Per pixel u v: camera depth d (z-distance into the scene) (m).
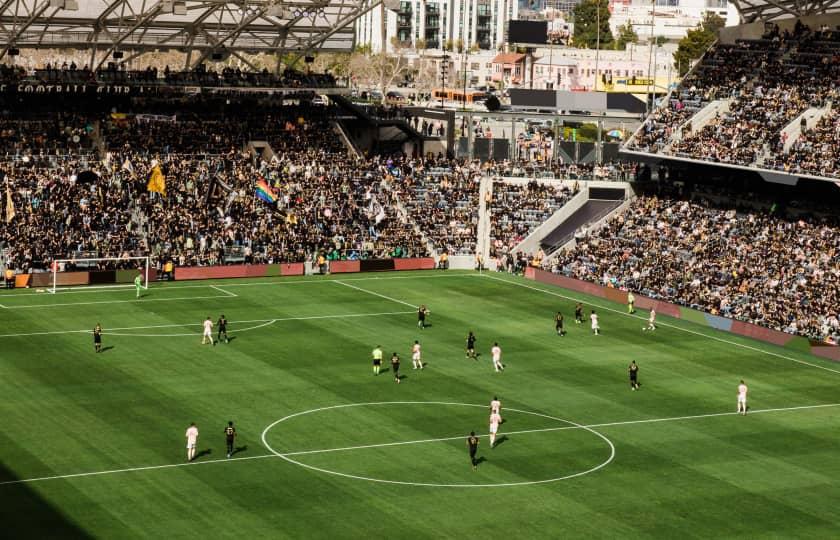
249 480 71.81
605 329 118.38
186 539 62.22
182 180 148.50
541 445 81.19
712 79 159.88
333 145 166.50
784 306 121.19
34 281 127.06
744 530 67.19
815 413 92.44
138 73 165.25
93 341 104.50
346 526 65.00
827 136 139.75
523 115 173.75
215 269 135.50
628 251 141.50
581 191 155.12
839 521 69.31
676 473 76.69
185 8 142.25
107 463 73.75
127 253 133.75
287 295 128.00
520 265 145.12
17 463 73.06
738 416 90.69
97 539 61.72
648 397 94.81
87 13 151.00
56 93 163.00
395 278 140.00
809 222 136.50
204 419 83.69
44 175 143.25
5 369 94.25
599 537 65.06
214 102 170.62
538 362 104.12
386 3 150.62
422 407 89.00
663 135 153.12
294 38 168.62
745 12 165.38
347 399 90.12
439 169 162.00
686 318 123.88
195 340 106.50
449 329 115.25
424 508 68.31
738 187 148.62
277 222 145.88
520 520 67.06
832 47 154.00
